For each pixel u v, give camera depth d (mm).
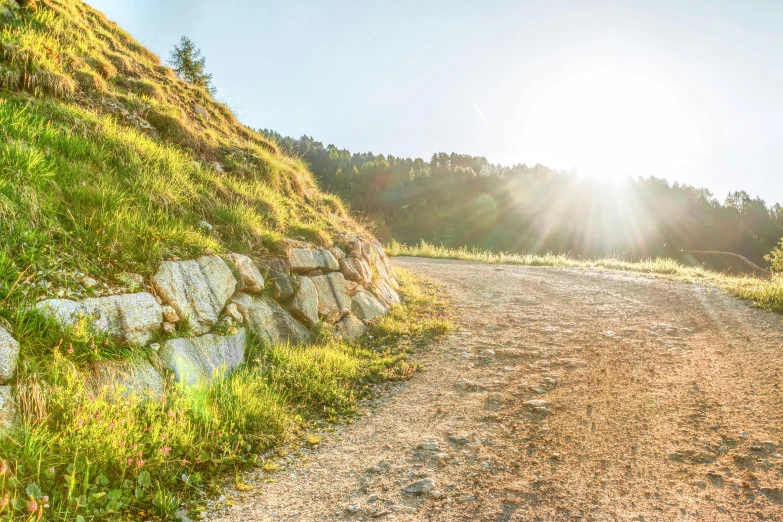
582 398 6922
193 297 6980
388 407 7047
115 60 12867
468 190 165875
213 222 9023
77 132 8594
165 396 5559
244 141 14344
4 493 3812
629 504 4430
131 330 5883
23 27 10633
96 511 4016
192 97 14305
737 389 6930
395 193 169750
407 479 5059
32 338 4902
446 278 17391
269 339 7910
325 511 4523
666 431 5809
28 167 6480
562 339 9938
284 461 5496
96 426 4625
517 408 6723
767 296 11766
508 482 4902
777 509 4207
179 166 9703
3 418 4234
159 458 4723
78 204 6781
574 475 4969
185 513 4410
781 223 153250
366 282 11359
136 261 6656
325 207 14102
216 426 5527
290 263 9273
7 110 7570
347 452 5727
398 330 10227
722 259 137625
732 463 5016
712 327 10281
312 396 7059
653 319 11273
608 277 17375
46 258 5711
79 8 14172
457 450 5648
